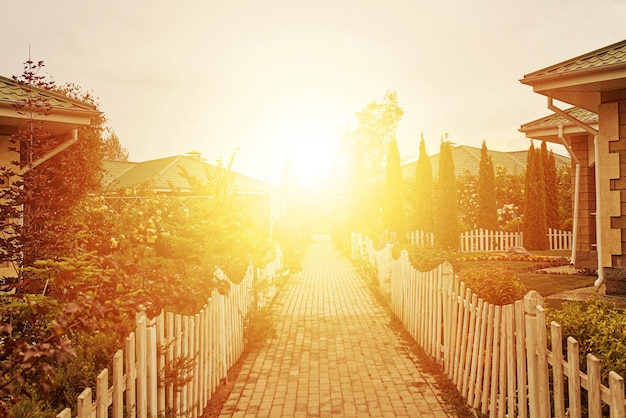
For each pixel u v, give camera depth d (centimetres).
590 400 315
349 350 805
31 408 362
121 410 347
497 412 502
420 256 878
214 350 622
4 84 923
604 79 888
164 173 2473
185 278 627
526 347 424
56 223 701
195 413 527
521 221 2409
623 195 939
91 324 339
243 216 1039
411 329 887
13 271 912
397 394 603
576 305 464
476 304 567
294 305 1206
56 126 1004
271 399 595
